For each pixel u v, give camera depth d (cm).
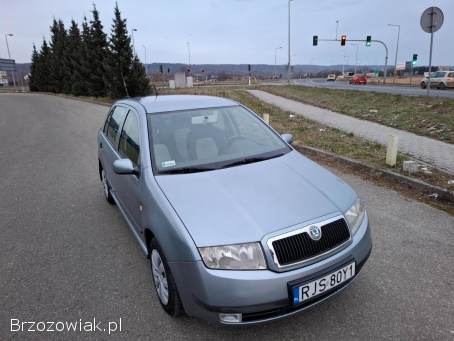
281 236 239
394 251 366
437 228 412
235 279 228
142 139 344
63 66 4247
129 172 324
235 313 231
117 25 2653
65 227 466
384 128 1058
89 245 414
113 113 502
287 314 240
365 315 278
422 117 1132
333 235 256
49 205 548
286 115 1483
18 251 406
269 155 351
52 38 4884
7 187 649
